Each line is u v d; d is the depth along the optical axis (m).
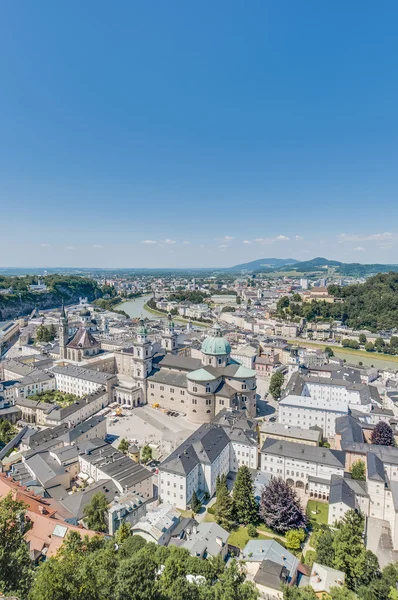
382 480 124.00
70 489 132.62
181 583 68.00
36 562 91.06
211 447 141.75
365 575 92.50
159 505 126.00
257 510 121.56
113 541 91.50
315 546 109.00
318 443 156.00
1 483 115.31
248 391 197.12
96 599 54.66
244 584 77.88
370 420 189.75
